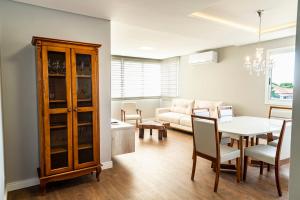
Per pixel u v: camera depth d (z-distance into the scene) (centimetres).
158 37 445
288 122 247
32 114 266
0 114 209
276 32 387
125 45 529
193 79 646
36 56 249
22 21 254
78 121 272
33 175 270
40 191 255
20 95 257
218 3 270
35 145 270
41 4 254
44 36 267
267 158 261
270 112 399
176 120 577
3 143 241
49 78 252
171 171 318
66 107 258
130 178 293
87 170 275
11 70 250
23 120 260
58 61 256
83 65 274
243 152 290
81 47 263
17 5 250
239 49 511
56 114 254
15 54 252
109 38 313
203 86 612
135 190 260
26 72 259
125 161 359
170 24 331
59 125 258
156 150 421
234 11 301
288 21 346
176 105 665
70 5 256
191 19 306
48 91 245
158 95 779
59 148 262
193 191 258
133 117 626
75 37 287
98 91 280
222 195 248
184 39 459
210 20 318
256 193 253
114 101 683
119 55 684
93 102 276
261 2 270
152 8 262
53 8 267
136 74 724
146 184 276
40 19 263
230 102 536
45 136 245
